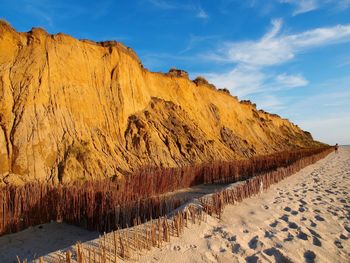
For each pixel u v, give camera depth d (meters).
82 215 7.99
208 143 26.52
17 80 16.94
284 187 12.24
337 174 17.66
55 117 16.89
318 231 6.68
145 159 19.58
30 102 16.30
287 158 21.44
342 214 8.16
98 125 19.33
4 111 15.17
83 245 5.11
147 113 24.59
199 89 37.41
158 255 4.88
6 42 18.16
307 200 9.78
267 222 7.14
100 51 23.64
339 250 5.73
